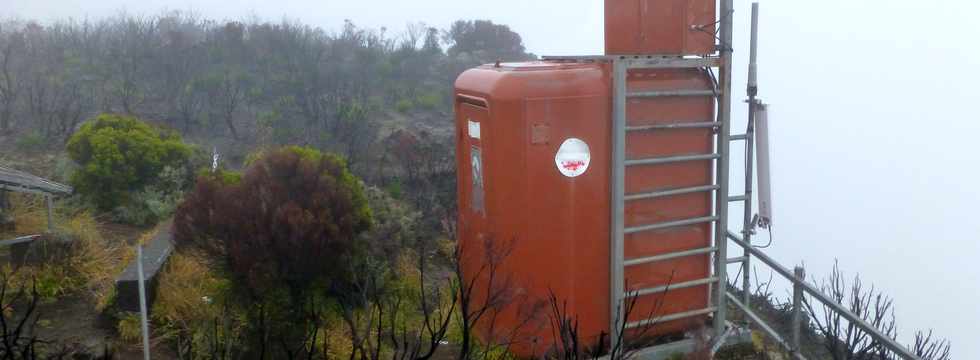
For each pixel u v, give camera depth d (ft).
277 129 39.78
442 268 24.44
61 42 53.16
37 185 22.47
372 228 21.02
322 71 51.49
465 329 12.94
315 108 42.32
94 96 43.39
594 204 17.07
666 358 17.79
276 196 18.70
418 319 20.02
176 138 30.99
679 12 16.98
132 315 18.78
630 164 16.93
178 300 19.13
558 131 16.47
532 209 16.60
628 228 17.20
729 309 22.48
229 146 38.91
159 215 26.94
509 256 16.74
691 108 17.46
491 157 16.58
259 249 17.88
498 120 16.29
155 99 44.75
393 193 32.32
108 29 56.80
